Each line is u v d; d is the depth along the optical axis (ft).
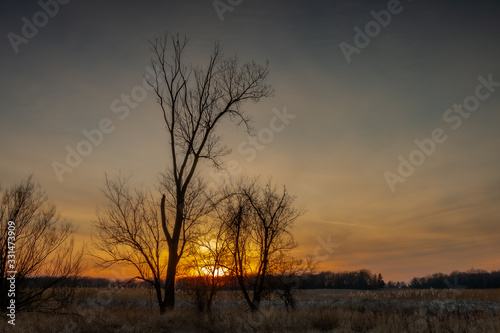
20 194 60.80
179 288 63.05
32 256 61.00
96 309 62.03
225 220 62.69
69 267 62.80
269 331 47.39
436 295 94.17
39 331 45.80
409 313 63.77
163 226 65.26
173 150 69.26
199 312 57.31
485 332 42.32
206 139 70.18
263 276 60.75
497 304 77.30
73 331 46.91
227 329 49.70
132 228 62.95
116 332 46.96
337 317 52.37
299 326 49.70
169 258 64.54
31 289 61.57
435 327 45.32
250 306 59.26
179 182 67.10
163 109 70.74
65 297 63.62
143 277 62.49
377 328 45.57
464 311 66.74
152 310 66.08
